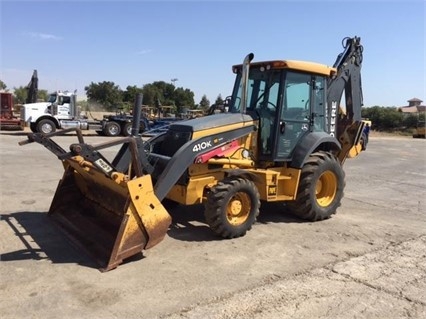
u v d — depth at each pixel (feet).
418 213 26.35
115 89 200.85
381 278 15.47
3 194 26.66
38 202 24.84
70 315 12.10
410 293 14.28
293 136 22.00
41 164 39.04
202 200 19.44
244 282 14.70
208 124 19.49
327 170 22.86
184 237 19.40
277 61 21.01
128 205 15.49
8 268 15.26
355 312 12.85
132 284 14.23
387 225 22.91
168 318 12.10
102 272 15.07
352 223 23.04
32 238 18.51
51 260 16.10
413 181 40.42
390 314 12.81
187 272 15.39
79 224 19.33
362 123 26.96
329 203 23.41
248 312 12.61
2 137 67.10
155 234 15.94
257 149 21.76
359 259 17.42
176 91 208.13
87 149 15.20
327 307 13.10
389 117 185.68
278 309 12.86
